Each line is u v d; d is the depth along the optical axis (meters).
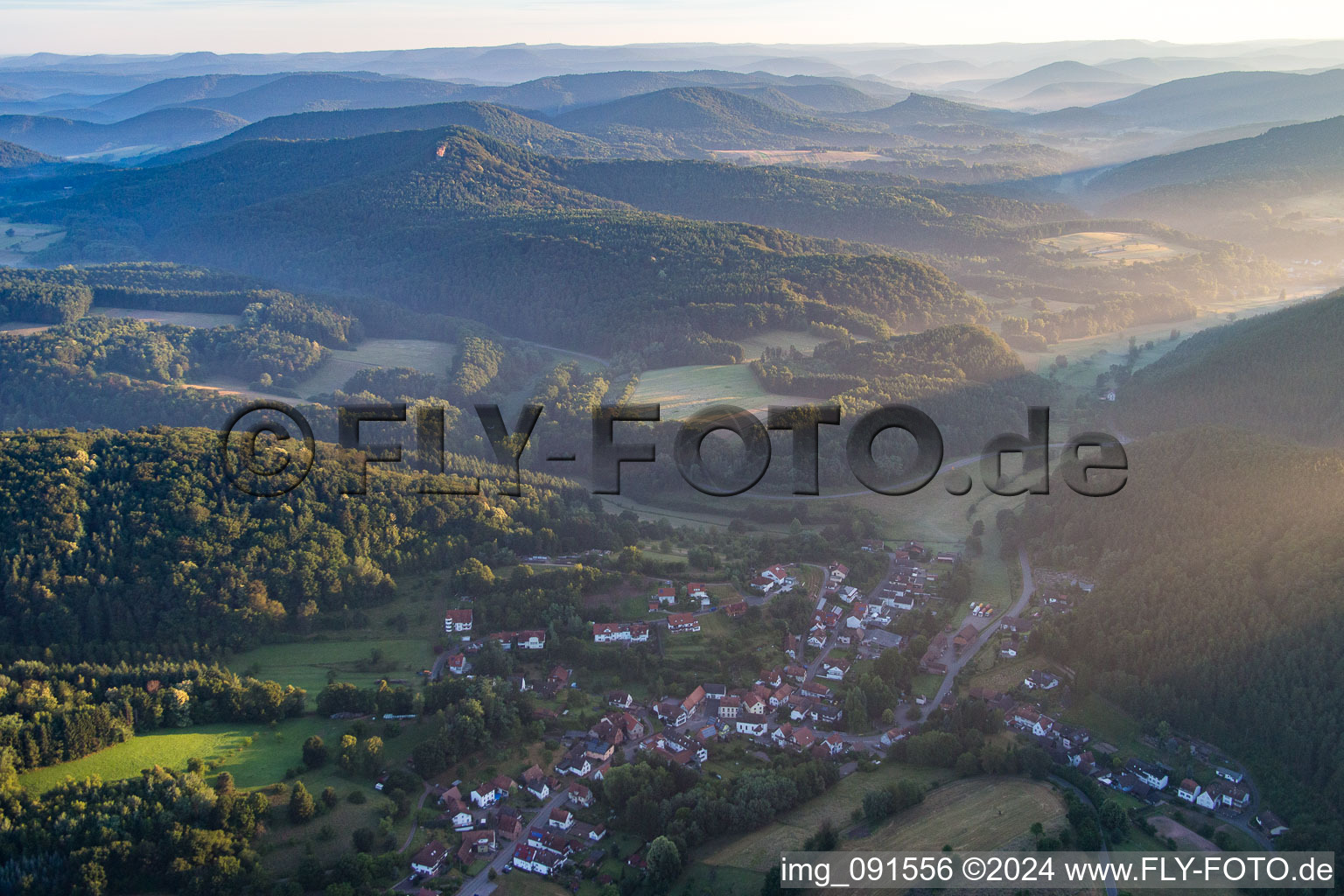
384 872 151.00
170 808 152.25
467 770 176.12
